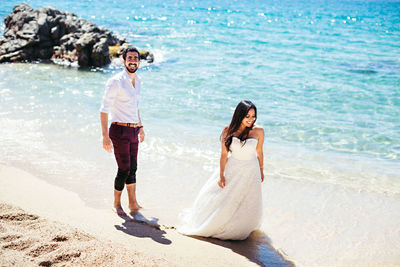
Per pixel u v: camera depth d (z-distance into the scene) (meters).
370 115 10.10
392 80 14.09
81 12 37.72
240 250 4.05
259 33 27.22
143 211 4.89
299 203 5.47
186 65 16.14
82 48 15.80
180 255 3.54
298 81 13.80
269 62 17.25
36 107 9.37
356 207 5.39
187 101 10.89
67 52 16.88
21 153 6.53
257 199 4.32
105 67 15.76
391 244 4.44
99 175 5.91
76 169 6.07
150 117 9.33
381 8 66.75
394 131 8.88
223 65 16.33
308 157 7.31
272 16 43.22
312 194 5.78
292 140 8.26
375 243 4.45
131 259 2.81
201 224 4.34
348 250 4.27
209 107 10.37
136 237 3.85
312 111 10.37
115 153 4.65
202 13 43.84
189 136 8.10
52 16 19.19
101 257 2.77
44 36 17.30
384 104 11.13
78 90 11.49
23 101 9.83
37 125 8.03
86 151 6.85
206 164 6.67
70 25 17.98
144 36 23.72
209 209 4.34
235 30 28.52
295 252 4.17
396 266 3.94
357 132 8.79
